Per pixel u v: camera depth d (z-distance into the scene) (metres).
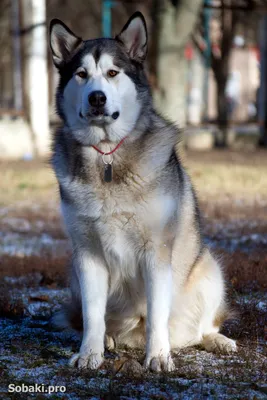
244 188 18.98
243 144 37.16
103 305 6.14
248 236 12.19
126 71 6.23
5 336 6.79
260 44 37.94
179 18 19.11
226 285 7.95
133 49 6.45
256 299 7.93
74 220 6.05
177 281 6.46
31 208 15.95
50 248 11.42
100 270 6.18
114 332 6.64
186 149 32.50
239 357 6.13
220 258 7.65
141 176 5.84
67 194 6.05
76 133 6.13
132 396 5.02
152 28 21.33
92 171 5.93
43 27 26.45
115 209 5.87
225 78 35.41
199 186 19.17
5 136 27.19
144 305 6.41
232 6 24.19
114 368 5.71
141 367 5.78
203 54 35.69
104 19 29.33
